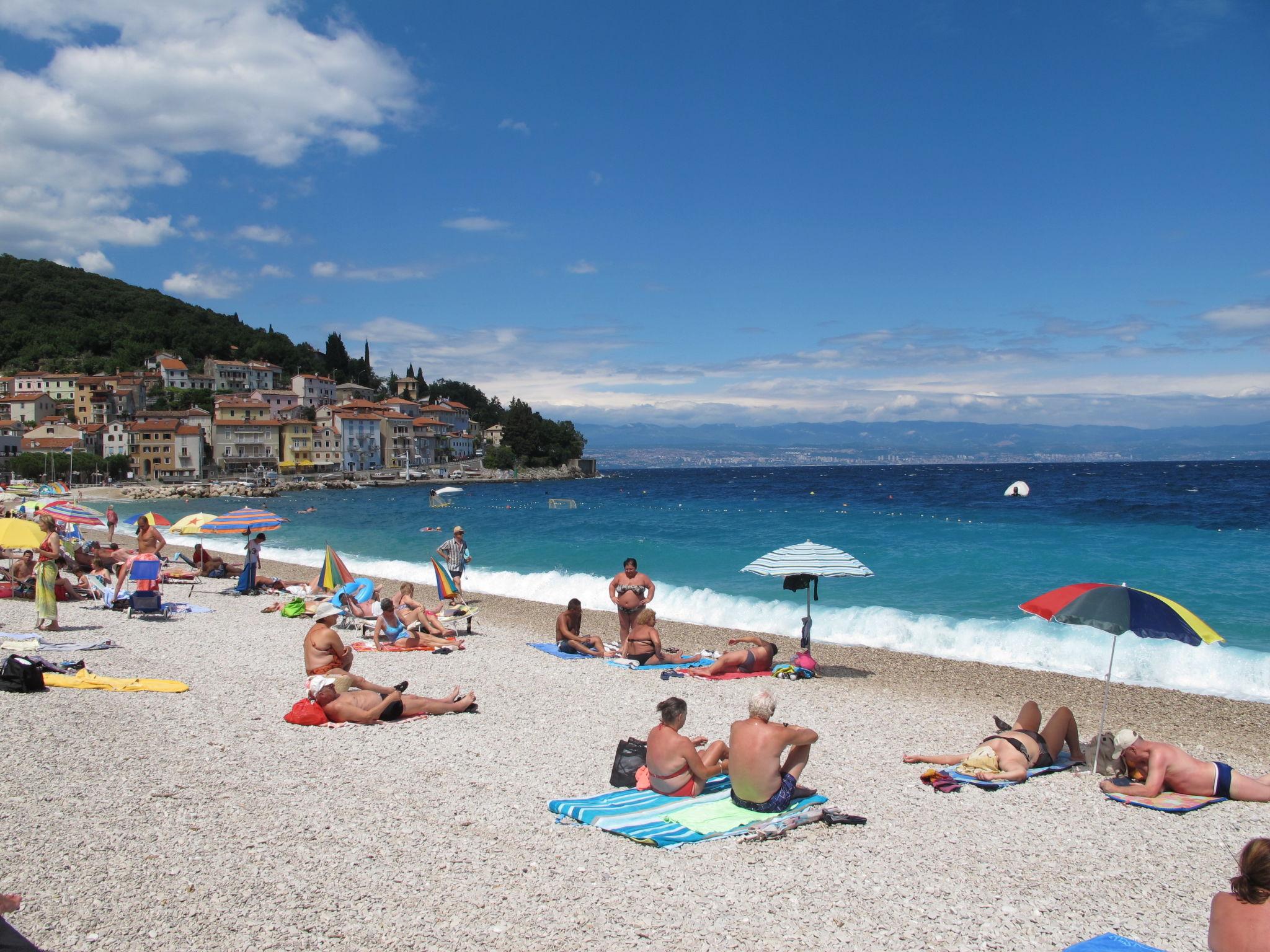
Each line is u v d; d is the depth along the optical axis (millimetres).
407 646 14867
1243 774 8492
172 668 12453
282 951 4754
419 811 6988
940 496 67750
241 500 97688
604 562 30156
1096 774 8320
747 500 72000
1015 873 6047
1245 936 4328
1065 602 8555
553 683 12195
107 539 41938
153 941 4824
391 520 58375
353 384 184625
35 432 129125
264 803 7098
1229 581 21219
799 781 8039
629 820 6711
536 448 171750
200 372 167875
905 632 17000
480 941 4918
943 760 8523
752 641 13586
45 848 6055
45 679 11016
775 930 5117
